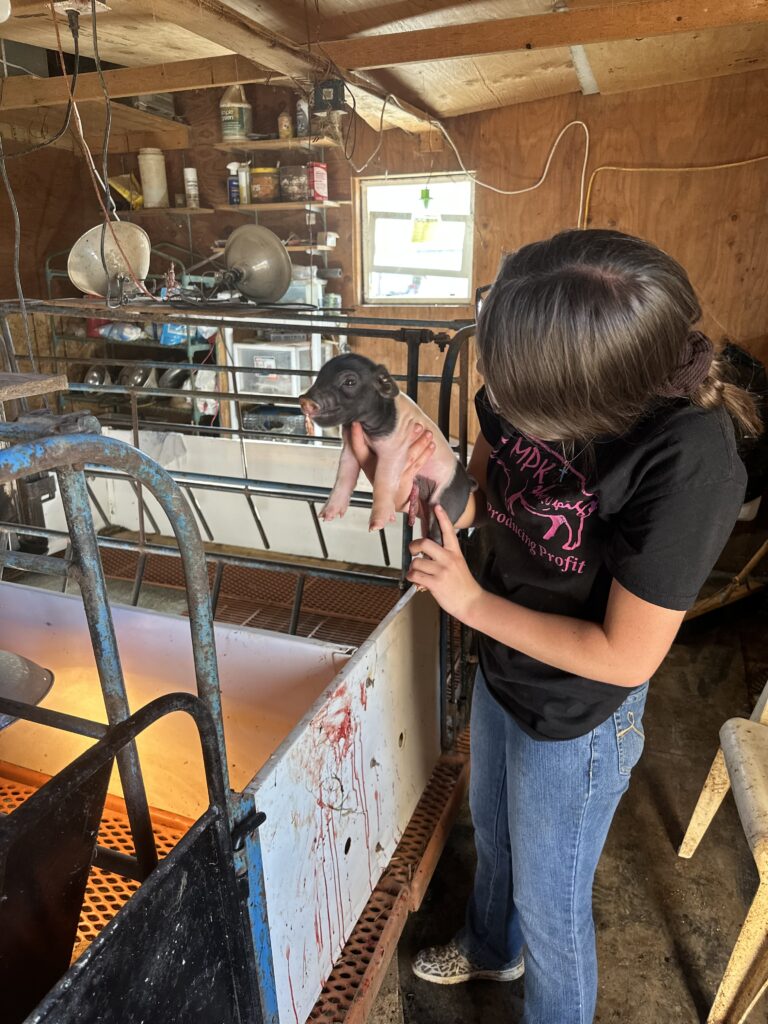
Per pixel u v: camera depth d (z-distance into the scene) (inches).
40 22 97.0
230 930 33.1
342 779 45.2
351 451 48.7
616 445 32.0
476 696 48.4
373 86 114.1
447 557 37.3
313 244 157.8
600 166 139.1
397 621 52.8
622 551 32.1
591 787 39.4
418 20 97.5
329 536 130.0
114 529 146.2
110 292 108.5
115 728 25.8
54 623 63.8
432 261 159.6
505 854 51.2
